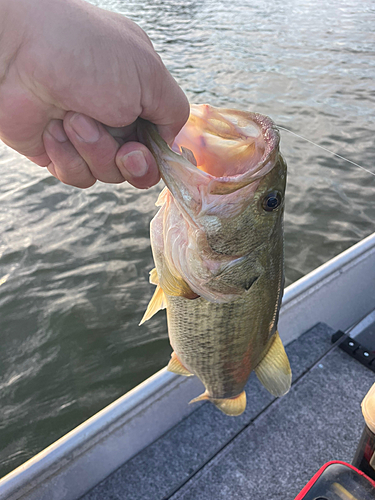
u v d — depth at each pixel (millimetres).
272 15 4555
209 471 348
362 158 1458
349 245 1063
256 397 409
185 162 210
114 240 1069
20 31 119
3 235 1084
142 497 331
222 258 244
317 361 442
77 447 318
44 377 749
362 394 410
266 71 2637
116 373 748
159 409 365
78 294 912
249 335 285
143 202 1211
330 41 3502
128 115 142
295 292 443
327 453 362
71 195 1250
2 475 602
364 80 2453
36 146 160
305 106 2020
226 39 3502
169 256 259
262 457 359
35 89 130
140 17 4246
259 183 230
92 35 125
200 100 2146
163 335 817
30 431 665
